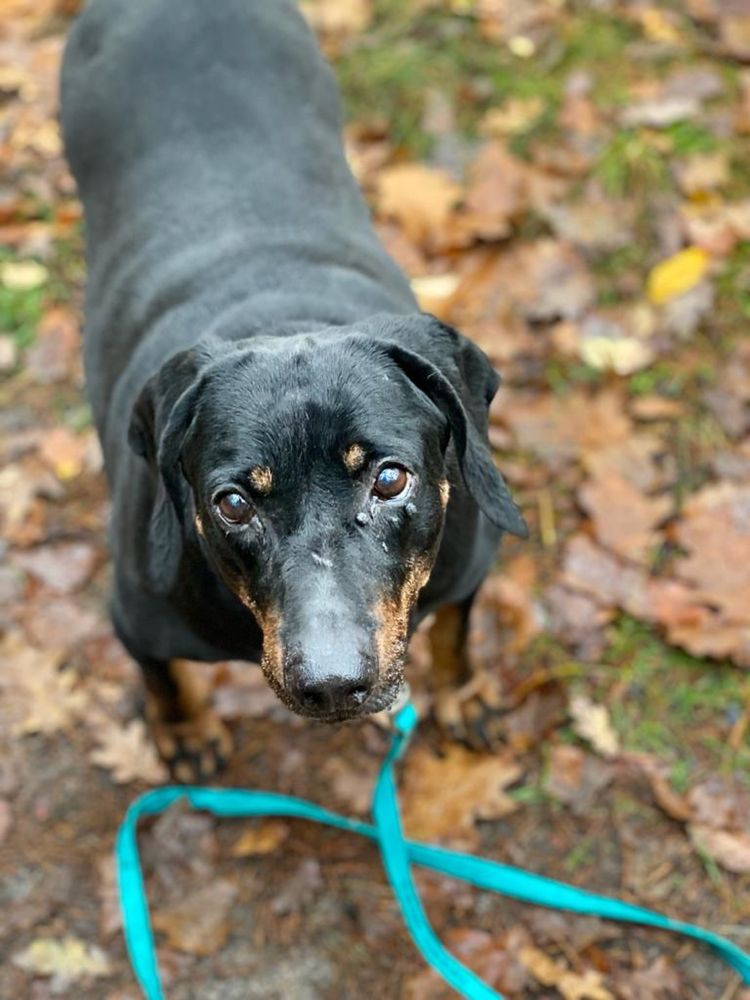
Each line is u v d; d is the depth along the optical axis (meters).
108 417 0.71
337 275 0.69
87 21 0.83
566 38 1.21
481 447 0.60
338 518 0.52
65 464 0.97
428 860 0.74
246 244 0.70
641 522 0.89
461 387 0.59
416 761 0.80
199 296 0.69
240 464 0.52
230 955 0.74
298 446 0.52
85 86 0.81
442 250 1.07
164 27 0.78
